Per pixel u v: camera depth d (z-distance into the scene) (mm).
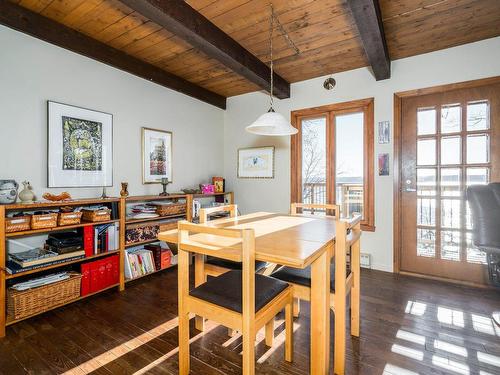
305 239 1474
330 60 2949
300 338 1777
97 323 1956
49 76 2322
